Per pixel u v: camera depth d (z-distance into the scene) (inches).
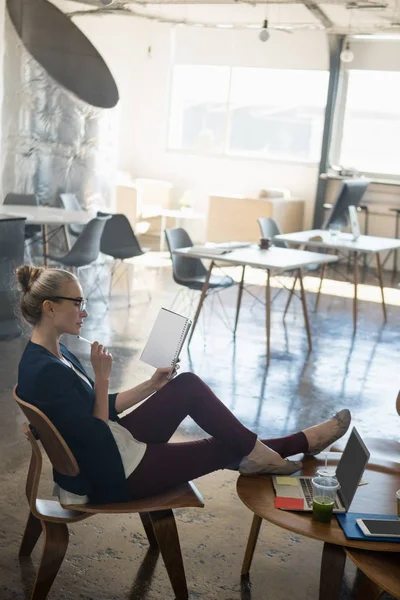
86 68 342.6
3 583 108.7
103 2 346.6
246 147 470.9
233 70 464.8
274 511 99.6
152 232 443.8
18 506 131.7
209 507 137.1
